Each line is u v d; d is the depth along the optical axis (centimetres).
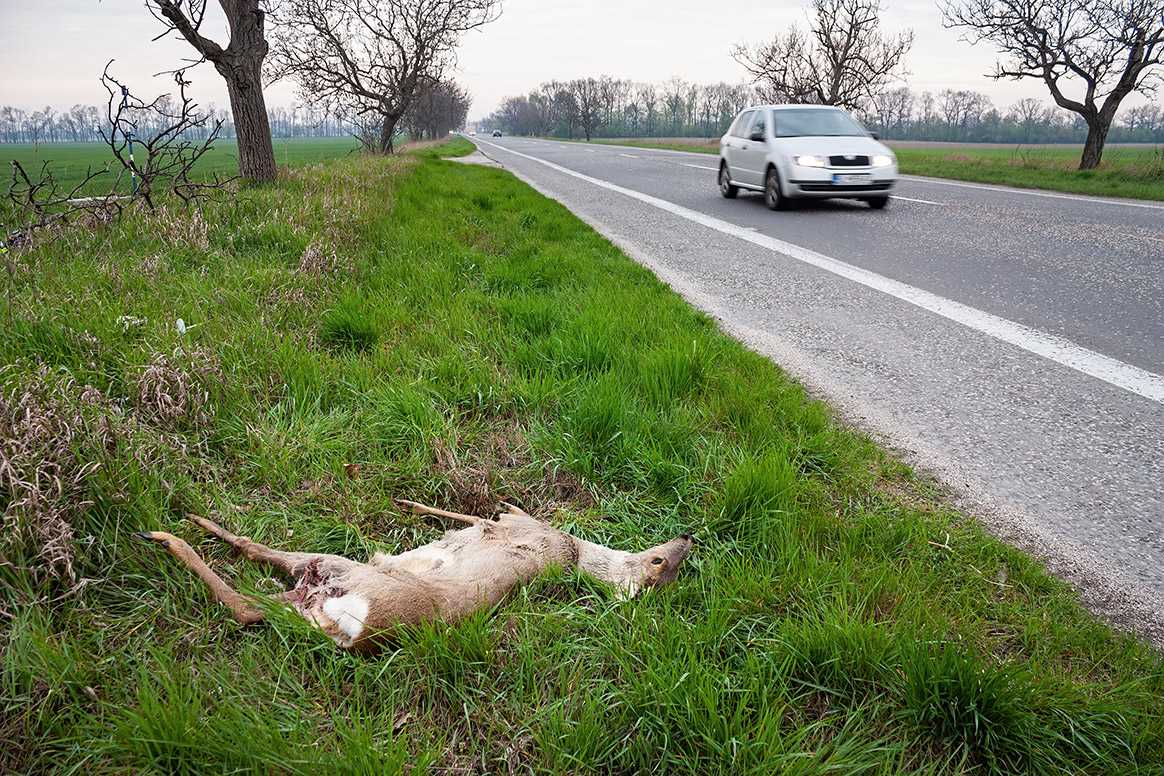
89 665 208
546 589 267
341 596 231
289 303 500
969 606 255
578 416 367
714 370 447
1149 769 196
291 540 278
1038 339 554
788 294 696
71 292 453
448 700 214
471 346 476
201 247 621
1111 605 265
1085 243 927
